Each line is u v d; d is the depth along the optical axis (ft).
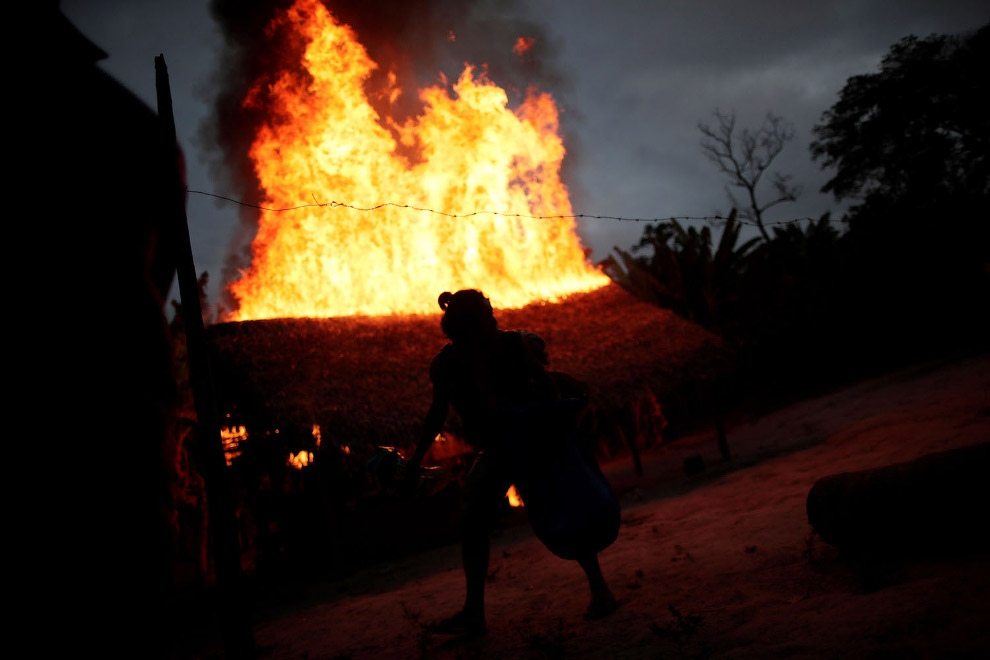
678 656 8.16
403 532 29.40
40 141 2.98
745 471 27.89
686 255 45.80
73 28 3.45
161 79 11.18
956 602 7.48
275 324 30.17
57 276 2.90
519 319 36.29
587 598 12.30
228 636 11.10
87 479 2.81
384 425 26.48
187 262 11.74
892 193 103.14
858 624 7.69
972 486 8.66
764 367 77.71
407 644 11.71
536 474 10.47
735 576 11.27
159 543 3.14
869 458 20.66
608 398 32.42
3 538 2.57
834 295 75.92
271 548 30.91
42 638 2.63
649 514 22.26
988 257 70.64
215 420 11.60
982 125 96.27
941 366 51.96
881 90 103.86
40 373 2.75
